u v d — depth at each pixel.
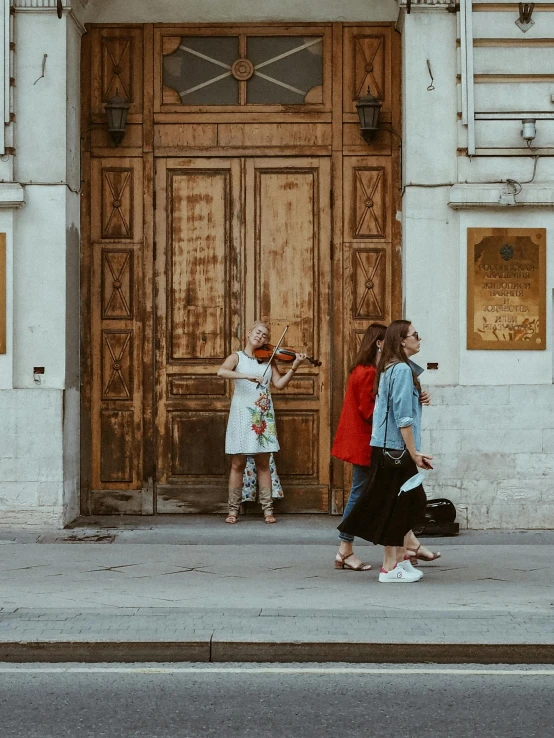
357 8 11.27
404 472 8.35
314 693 6.10
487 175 10.73
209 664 6.73
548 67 10.73
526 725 5.58
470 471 10.70
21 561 9.33
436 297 10.76
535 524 10.73
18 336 10.71
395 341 8.43
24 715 5.73
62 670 6.59
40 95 10.74
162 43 11.33
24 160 10.73
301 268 11.30
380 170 11.26
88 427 11.31
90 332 11.32
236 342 11.33
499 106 10.75
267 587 8.34
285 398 11.30
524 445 10.70
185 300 11.34
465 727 5.55
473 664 6.73
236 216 11.31
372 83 11.27
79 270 11.28
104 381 11.31
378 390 8.40
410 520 8.36
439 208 10.76
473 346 10.69
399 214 11.21
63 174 10.73
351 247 11.26
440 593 8.11
